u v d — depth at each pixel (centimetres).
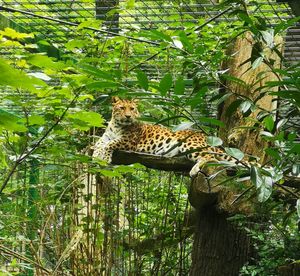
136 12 653
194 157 572
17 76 128
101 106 675
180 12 633
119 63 582
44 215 548
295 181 377
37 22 654
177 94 273
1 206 553
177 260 680
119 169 381
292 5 422
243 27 308
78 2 615
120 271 652
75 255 569
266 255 462
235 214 484
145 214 667
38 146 353
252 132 494
